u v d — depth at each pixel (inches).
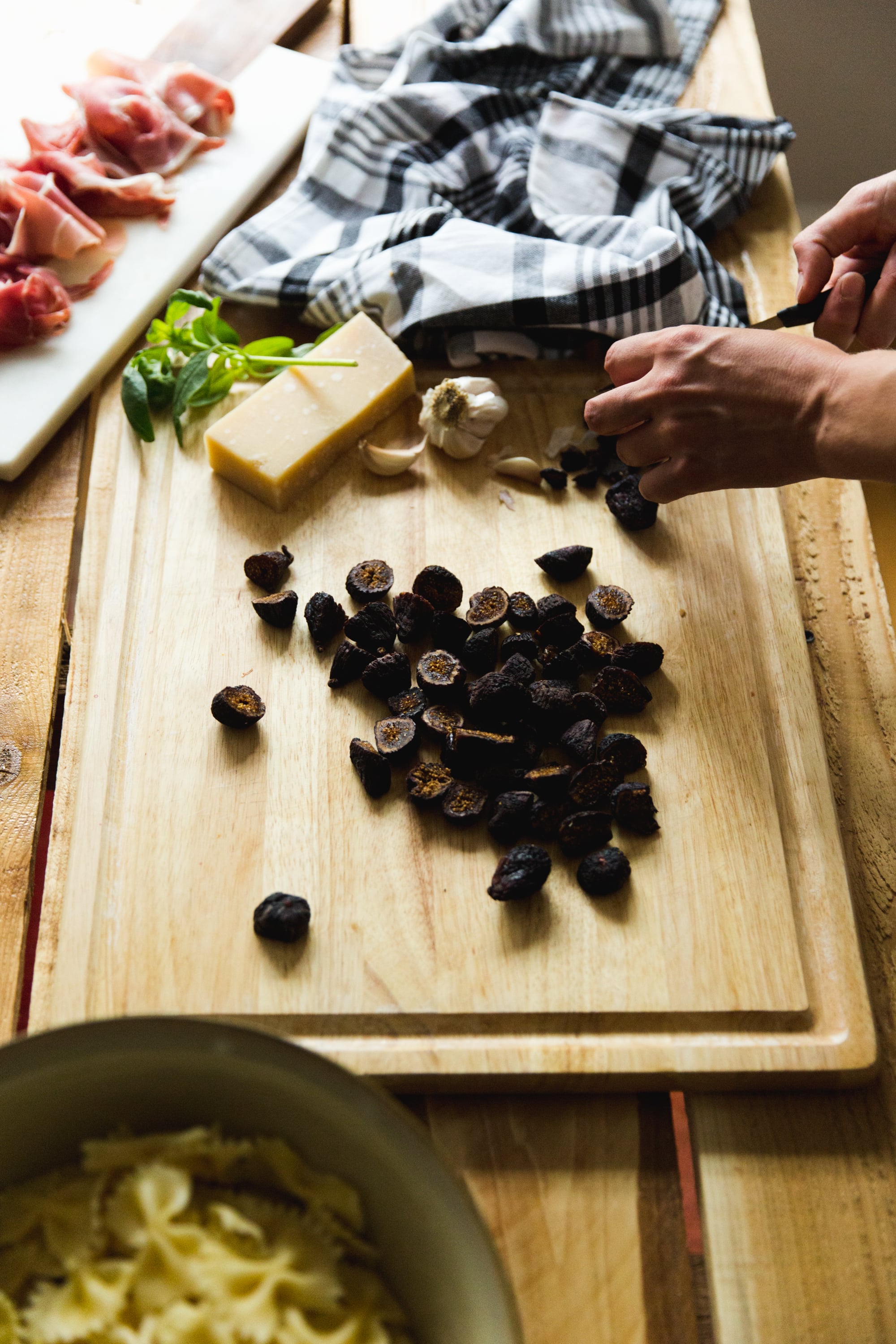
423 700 31.8
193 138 39.7
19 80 41.1
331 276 37.0
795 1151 28.3
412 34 40.5
